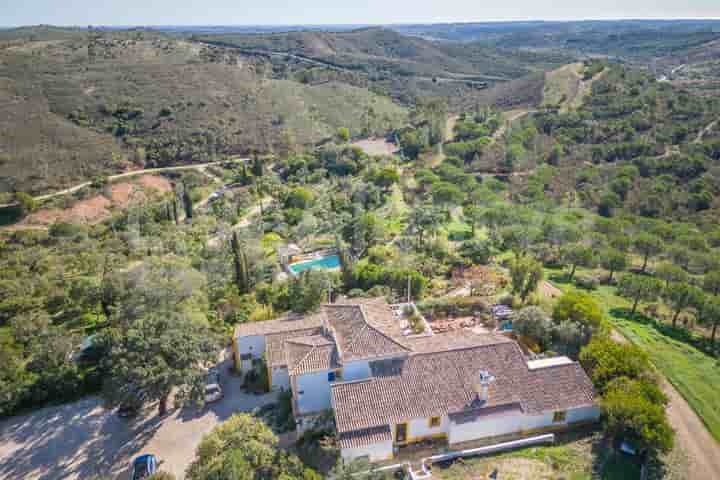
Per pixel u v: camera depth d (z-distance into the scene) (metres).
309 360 36.19
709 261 63.75
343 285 59.25
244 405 40.19
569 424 34.09
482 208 87.25
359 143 157.50
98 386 42.22
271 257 75.00
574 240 71.56
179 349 37.72
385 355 35.69
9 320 54.62
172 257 66.94
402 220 91.75
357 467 28.52
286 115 158.88
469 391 33.69
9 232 84.94
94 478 32.91
